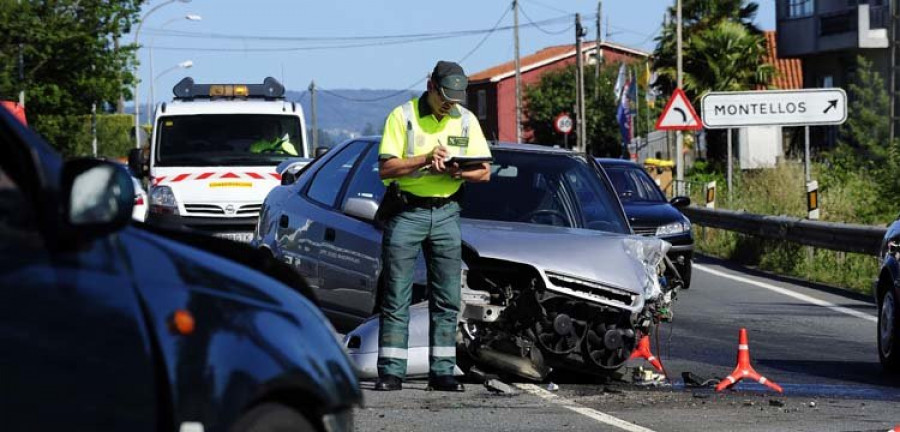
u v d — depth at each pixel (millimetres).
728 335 26703
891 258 22641
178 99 45062
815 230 42219
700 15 108812
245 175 41000
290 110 42500
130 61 94188
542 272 18141
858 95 83188
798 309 32000
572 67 147125
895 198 52375
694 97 106500
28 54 88875
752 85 106938
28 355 7770
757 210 57781
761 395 19141
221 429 8492
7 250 7793
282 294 9266
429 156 17469
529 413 16891
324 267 21328
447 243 17875
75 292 7980
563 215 20578
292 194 23344
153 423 8227
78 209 7828
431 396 17859
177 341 8344
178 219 40469
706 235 54781
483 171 17609
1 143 7949
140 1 93812
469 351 18688
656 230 37812
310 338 9203
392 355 18016
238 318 8742
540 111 145000
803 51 99562
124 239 8461
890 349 22281
